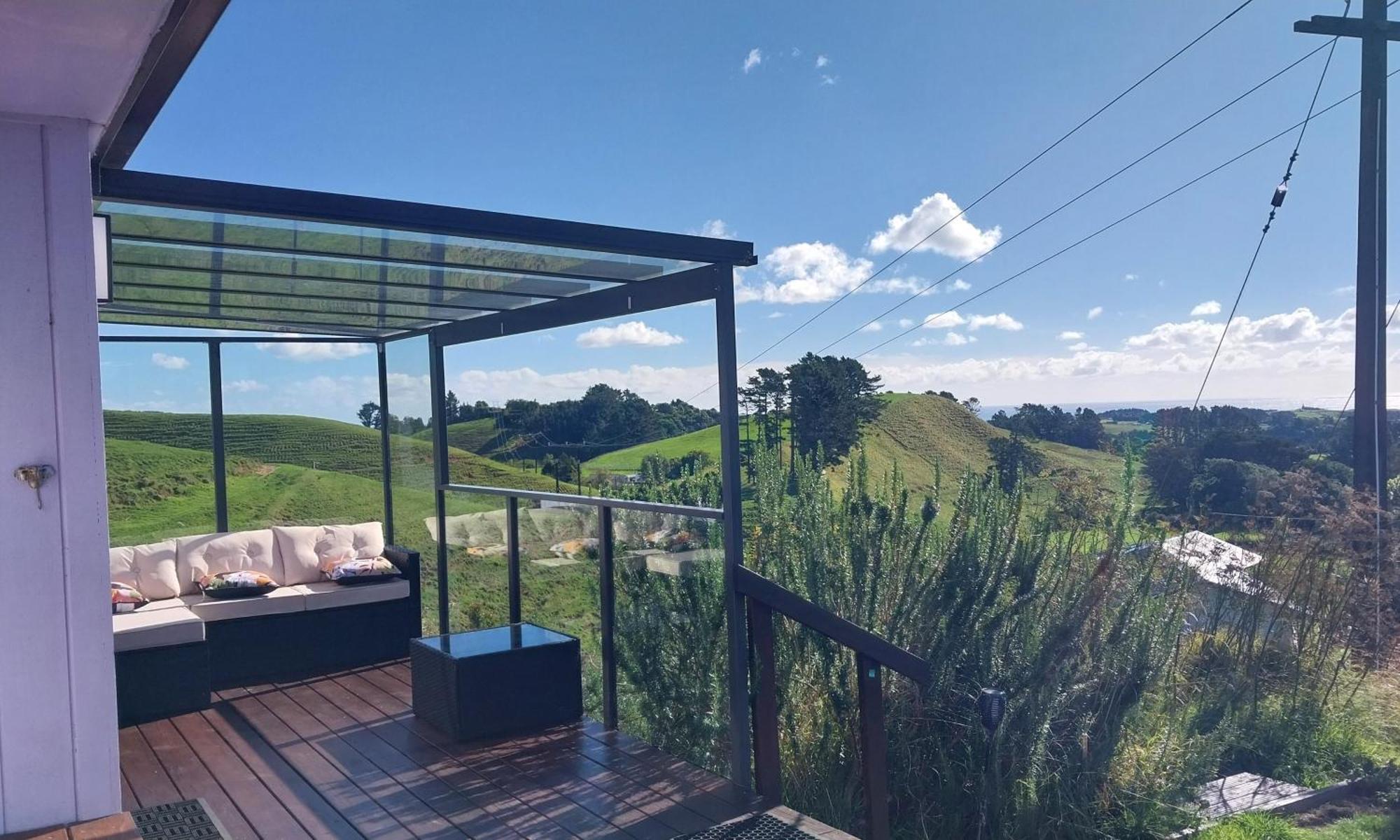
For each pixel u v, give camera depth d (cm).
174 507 688
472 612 632
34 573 251
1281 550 722
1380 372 843
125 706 502
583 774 423
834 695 566
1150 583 643
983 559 602
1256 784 661
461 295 522
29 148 249
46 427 252
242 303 549
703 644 443
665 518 461
